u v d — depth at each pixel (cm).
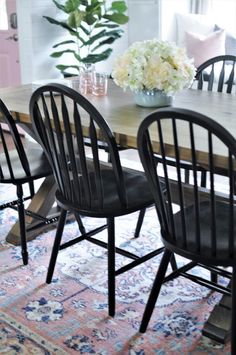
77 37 427
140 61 218
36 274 238
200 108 225
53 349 187
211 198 155
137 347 187
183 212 164
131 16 524
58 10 442
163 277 187
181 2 518
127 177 227
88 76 261
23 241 244
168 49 218
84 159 188
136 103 236
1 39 461
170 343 189
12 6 439
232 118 205
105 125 177
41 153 266
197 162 168
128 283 230
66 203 204
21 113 224
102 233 280
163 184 235
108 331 197
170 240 173
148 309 192
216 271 194
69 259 252
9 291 224
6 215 306
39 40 434
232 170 147
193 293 222
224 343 188
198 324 200
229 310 191
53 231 283
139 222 271
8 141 452
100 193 193
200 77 291
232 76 282
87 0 419
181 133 189
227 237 172
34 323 202
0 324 202
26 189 340
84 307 213
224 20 521
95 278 235
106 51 448
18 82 465
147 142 160
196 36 475
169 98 227
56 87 177
